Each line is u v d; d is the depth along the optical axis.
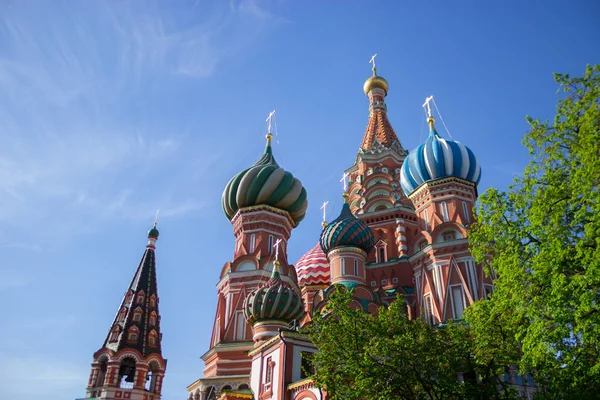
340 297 24.38
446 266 39.34
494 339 22.34
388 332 23.09
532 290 19.41
